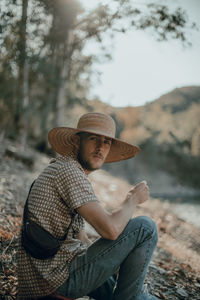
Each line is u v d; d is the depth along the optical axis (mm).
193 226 9055
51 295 1967
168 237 6258
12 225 3664
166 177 40250
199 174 41125
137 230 2043
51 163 2158
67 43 5969
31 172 9211
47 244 1897
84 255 2027
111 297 2238
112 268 2027
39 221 1941
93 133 2156
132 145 2465
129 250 2045
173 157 43156
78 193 1924
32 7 4719
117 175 36281
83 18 5199
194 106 47719
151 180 37875
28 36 5152
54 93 13227
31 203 2010
